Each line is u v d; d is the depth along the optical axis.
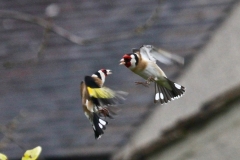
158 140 11.26
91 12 16.53
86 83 5.81
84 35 15.50
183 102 12.29
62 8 16.91
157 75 6.05
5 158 6.08
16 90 14.23
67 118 12.99
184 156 11.21
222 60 13.11
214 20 14.64
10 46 16.00
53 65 14.80
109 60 14.37
